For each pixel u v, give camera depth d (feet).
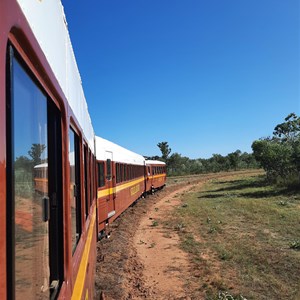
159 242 45.47
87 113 22.38
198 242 43.32
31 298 6.32
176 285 29.81
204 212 65.31
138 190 83.71
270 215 56.39
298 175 91.97
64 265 8.46
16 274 5.49
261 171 214.28
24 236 5.97
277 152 103.40
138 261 36.96
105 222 44.04
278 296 25.96
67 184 8.95
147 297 27.48
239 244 40.57
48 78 7.02
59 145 8.77
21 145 5.69
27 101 5.98
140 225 57.93
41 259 7.16
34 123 6.47
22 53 5.45
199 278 31.01
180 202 87.51
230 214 61.05
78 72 14.48
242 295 26.25
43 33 6.52
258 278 29.68
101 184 41.16
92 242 21.20
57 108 8.51
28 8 5.54
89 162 23.26
